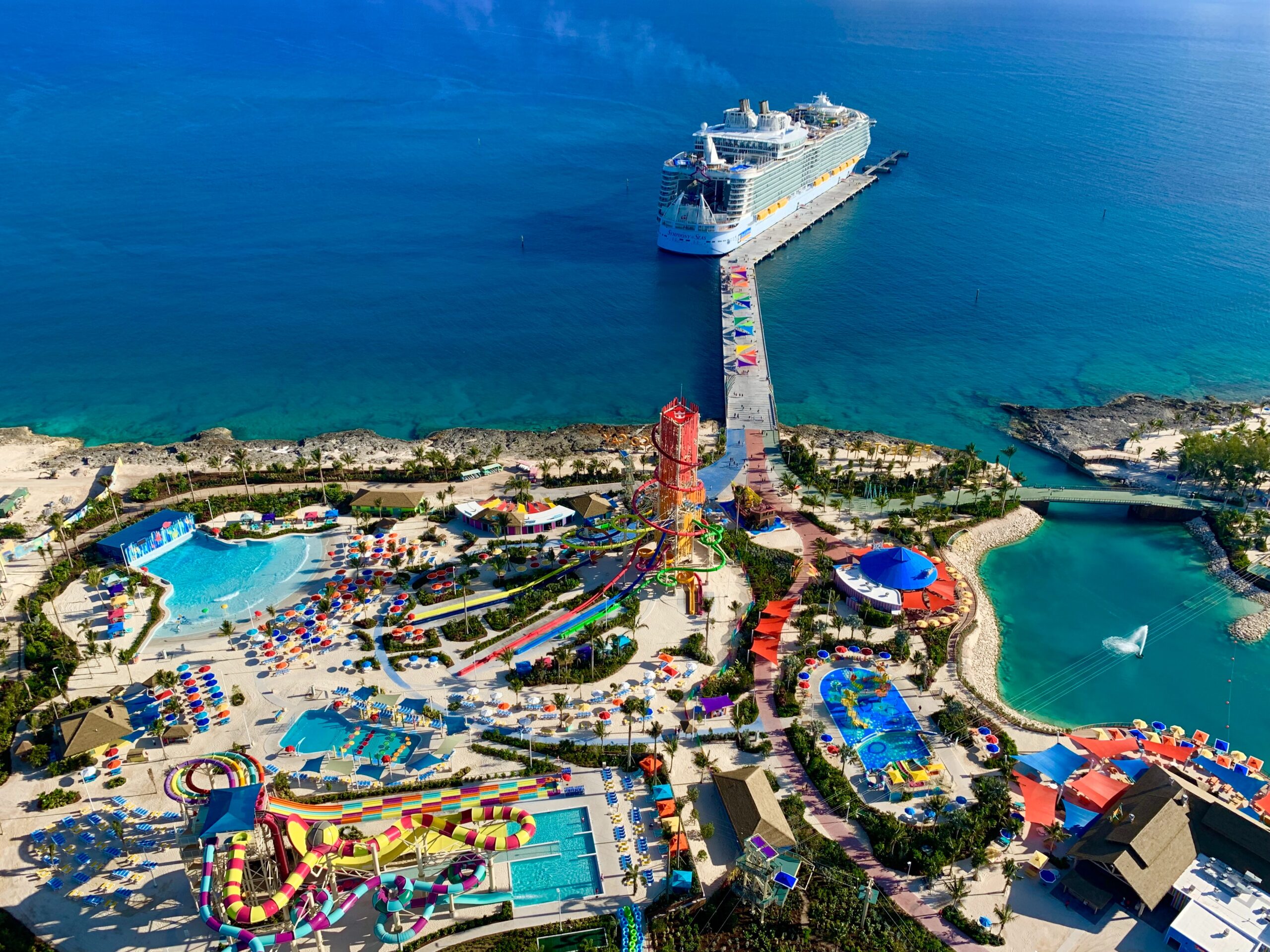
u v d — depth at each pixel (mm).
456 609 162750
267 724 137875
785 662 152000
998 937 108500
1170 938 107875
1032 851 119750
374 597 165625
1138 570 183500
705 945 108000
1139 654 160625
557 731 137625
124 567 173375
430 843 115438
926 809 124875
